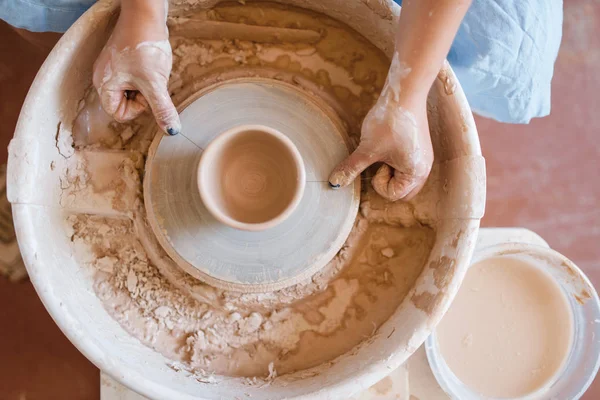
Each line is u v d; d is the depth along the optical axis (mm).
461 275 1063
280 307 1207
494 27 1245
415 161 1070
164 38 1033
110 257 1171
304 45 1290
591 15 2053
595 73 2037
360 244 1239
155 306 1166
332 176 1151
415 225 1242
